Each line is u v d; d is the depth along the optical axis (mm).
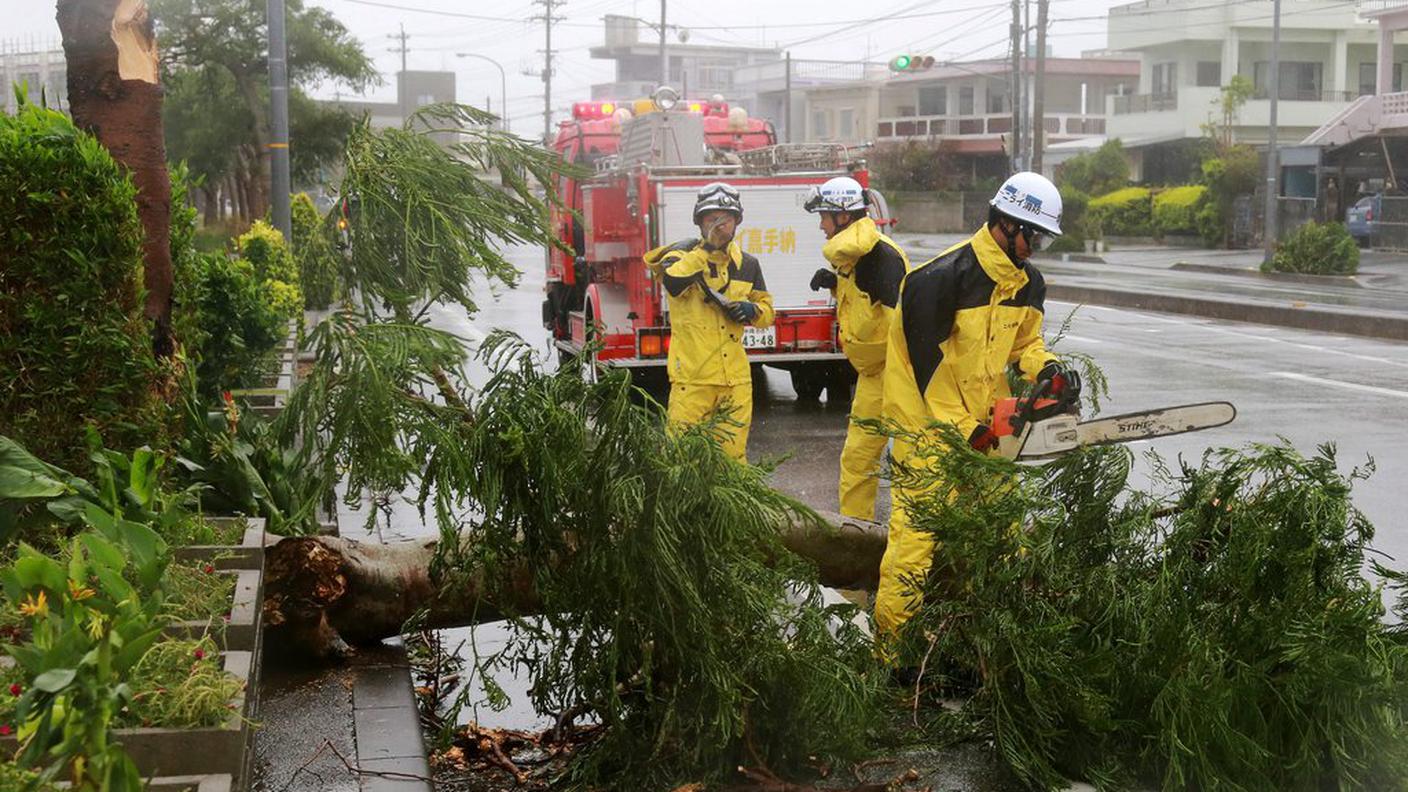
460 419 4719
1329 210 45688
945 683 4961
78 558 3414
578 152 16484
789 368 14383
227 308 10172
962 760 4547
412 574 5172
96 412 5152
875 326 7051
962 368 5555
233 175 47625
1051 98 71938
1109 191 58438
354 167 5434
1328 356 17750
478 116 5777
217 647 4082
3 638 3736
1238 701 4207
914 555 5316
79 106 6047
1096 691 4320
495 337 4648
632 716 4562
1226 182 49875
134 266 5258
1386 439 11398
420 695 5543
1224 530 4551
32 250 5020
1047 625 4418
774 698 4383
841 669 4375
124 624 3174
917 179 66562
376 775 4262
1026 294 5605
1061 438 5375
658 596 4227
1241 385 14789
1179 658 4262
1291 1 58344
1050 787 4289
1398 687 4133
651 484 4230
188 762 3385
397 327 4816
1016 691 4477
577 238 15383
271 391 8734
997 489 4820
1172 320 23766
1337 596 4359
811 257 13641
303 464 5582
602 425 4305
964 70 71812
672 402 8523
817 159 13844
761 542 4562
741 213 8234
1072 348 18672
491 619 5348
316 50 37625
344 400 4695
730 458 4430
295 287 16641
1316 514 4301
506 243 5652
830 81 86125
